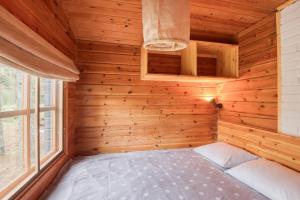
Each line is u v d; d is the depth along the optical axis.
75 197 1.49
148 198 1.49
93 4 1.90
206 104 3.02
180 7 1.21
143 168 2.06
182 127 2.92
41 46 1.27
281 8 1.95
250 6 1.98
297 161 1.76
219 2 1.92
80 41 2.54
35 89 1.51
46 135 1.92
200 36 2.61
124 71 2.68
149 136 2.78
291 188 1.42
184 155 2.50
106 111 2.62
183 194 1.55
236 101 2.63
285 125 1.90
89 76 2.57
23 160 1.44
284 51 1.92
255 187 1.61
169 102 2.86
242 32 2.53
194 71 2.45
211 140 3.04
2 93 1.22
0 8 0.87
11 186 1.24
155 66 2.76
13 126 1.35
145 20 1.26
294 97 1.81
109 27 2.31
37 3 1.36
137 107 2.73
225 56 2.76
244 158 2.16
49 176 1.65
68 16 2.06
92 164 2.15
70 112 2.29
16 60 0.98
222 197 1.51
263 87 2.19
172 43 1.28
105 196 1.51
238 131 2.55
